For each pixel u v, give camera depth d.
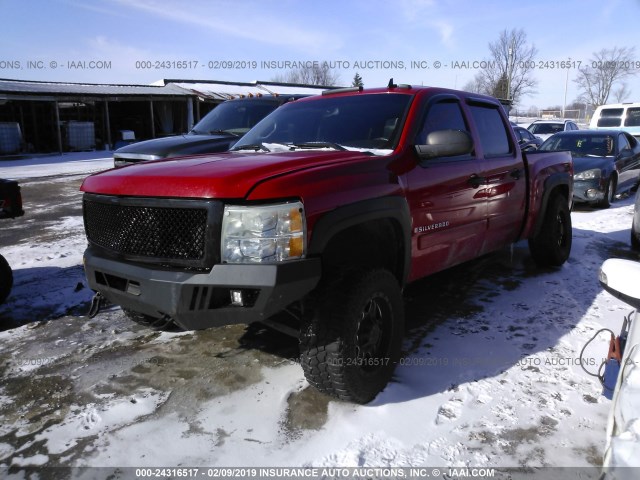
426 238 3.39
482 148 4.13
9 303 4.53
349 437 2.55
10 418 2.75
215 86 24.91
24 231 7.71
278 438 2.55
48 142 21.98
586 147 10.39
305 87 25.52
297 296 2.48
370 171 2.94
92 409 2.82
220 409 2.81
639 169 11.44
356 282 2.70
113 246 2.81
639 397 1.64
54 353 3.51
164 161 3.24
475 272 5.30
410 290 4.74
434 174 3.42
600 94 39.75
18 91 17.56
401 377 3.13
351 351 2.66
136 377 3.17
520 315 4.11
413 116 3.46
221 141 7.15
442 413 2.76
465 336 3.72
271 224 2.42
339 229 2.62
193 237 2.50
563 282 4.96
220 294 2.47
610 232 7.34
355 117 3.66
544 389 3.00
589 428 2.63
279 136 3.86
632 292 1.82
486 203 4.06
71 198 11.03
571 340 3.64
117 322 4.06
